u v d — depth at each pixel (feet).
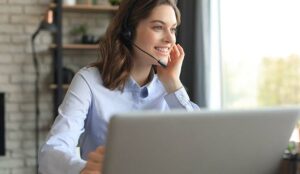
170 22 4.17
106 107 4.20
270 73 12.05
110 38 4.35
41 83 13.55
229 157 2.51
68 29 13.66
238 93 12.52
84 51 13.80
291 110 2.59
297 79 11.55
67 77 12.96
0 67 13.29
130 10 4.26
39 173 3.64
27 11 13.35
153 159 2.32
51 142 3.59
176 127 2.30
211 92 12.25
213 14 12.27
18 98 13.43
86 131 4.30
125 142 2.23
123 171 2.30
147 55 4.22
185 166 2.41
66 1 12.90
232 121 2.43
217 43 12.26
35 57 13.39
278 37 11.85
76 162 3.21
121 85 4.25
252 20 12.25
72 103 4.00
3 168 13.37
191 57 12.50
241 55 12.42
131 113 2.20
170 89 4.50
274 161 2.68
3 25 13.24
